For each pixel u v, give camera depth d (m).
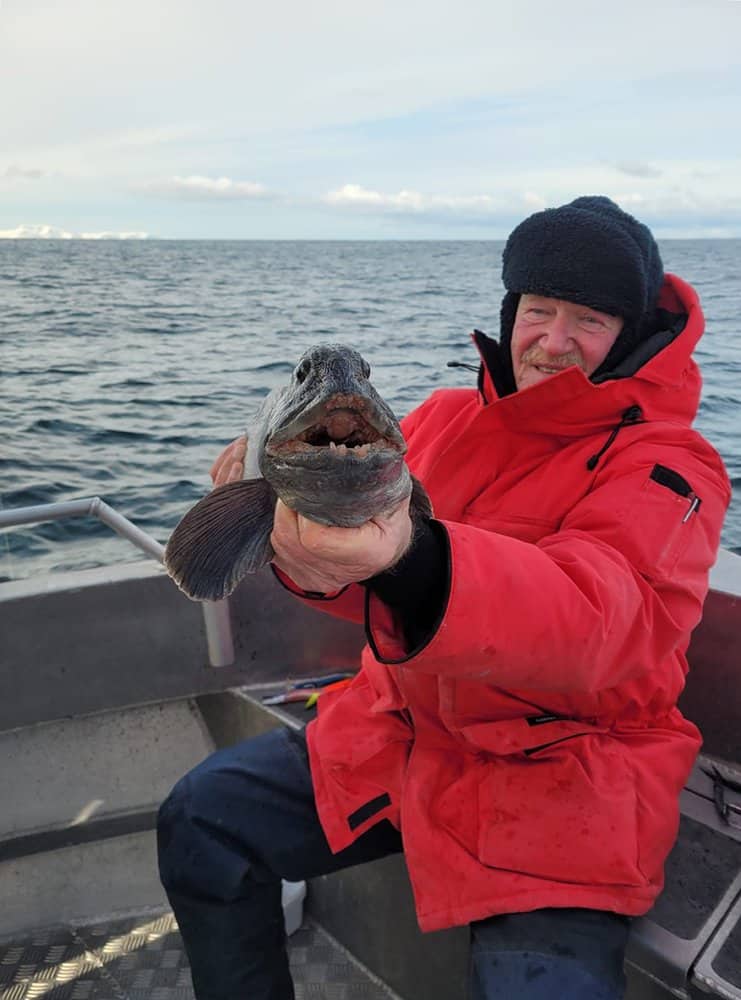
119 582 2.68
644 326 2.13
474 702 1.75
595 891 1.60
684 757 1.80
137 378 14.72
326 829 1.85
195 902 1.88
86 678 2.72
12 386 13.72
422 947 2.11
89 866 2.61
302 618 2.86
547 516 1.87
